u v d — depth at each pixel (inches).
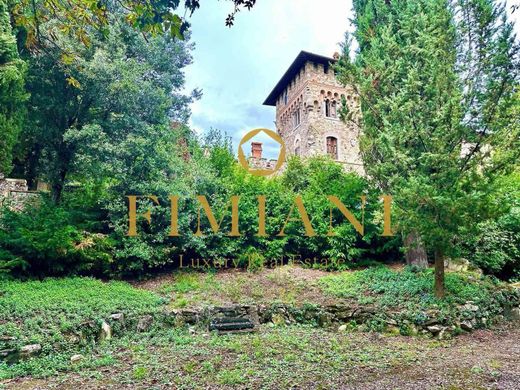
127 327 295.0
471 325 321.1
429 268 440.5
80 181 530.3
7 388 191.5
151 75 548.7
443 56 352.5
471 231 322.7
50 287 329.1
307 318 344.2
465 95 342.3
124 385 195.2
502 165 319.9
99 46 458.6
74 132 431.5
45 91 477.1
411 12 434.9
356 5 575.2
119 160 423.5
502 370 219.5
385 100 410.6
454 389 188.4
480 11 346.9
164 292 381.1
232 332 308.7
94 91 457.1
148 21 143.8
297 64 997.8
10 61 401.1
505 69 319.6
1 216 395.9
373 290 379.2
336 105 986.1
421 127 350.9
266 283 417.1
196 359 239.9
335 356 247.6
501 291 374.9
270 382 198.5
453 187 321.7
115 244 401.1
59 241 356.8
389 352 259.9
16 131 438.6
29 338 231.9
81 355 242.5
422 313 318.7
